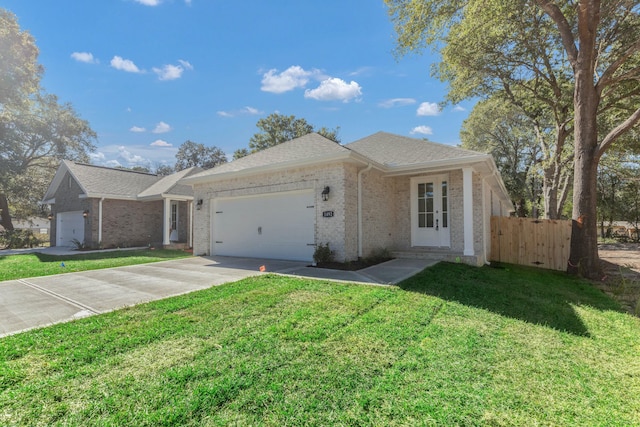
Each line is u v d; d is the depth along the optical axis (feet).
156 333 12.62
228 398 8.47
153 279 24.38
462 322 14.75
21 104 69.05
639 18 39.50
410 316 14.99
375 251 32.94
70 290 20.81
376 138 43.11
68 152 86.74
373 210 33.06
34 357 10.64
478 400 8.82
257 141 111.04
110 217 57.31
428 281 21.99
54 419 7.62
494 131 93.66
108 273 27.68
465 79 50.80
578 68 31.89
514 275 27.22
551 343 12.99
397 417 8.00
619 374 10.65
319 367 10.17
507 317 15.75
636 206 95.09
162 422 7.49
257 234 35.99
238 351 11.12
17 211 88.43
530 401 8.91
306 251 31.48
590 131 31.35
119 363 10.27
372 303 16.72
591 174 31.22
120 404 8.16
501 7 33.94
